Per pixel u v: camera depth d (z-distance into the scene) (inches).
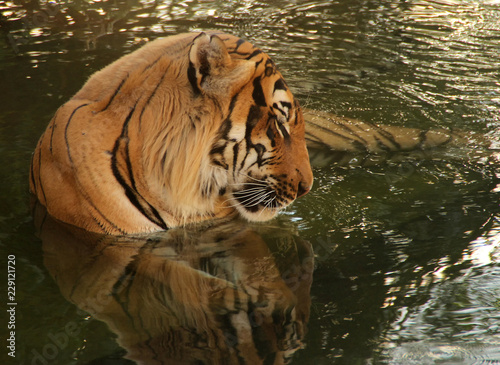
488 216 281.6
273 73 279.6
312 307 214.5
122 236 277.0
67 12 641.0
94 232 277.3
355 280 232.2
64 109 285.9
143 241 273.4
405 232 270.5
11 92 429.4
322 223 284.8
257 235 279.7
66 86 440.1
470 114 407.8
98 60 492.4
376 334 196.4
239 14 648.4
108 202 273.3
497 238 260.4
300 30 592.1
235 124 273.0
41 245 263.4
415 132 385.7
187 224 293.7
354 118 407.2
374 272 237.3
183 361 182.9
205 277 240.1
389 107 421.1
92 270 244.7
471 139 374.6
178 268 247.6
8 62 489.4
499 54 517.3
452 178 327.9
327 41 559.2
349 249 258.1
